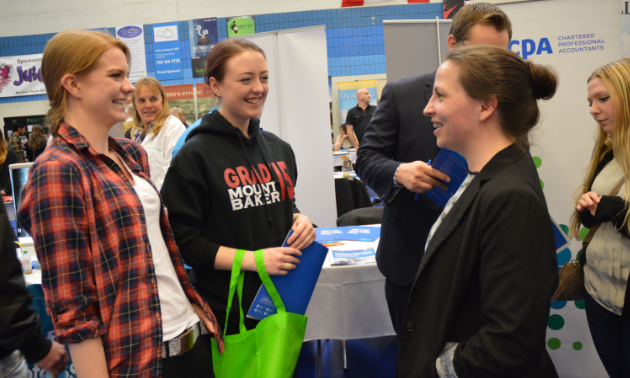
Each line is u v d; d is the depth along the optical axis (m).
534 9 2.16
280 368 1.19
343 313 1.99
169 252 1.17
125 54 1.07
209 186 1.29
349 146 7.42
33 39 7.57
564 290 1.70
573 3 2.14
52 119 0.99
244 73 1.27
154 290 1.02
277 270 1.24
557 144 2.20
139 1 7.54
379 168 1.46
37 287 1.95
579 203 1.61
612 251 1.49
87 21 7.59
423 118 1.54
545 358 0.92
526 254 0.78
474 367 0.81
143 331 0.99
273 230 1.39
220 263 1.25
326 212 4.03
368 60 7.63
